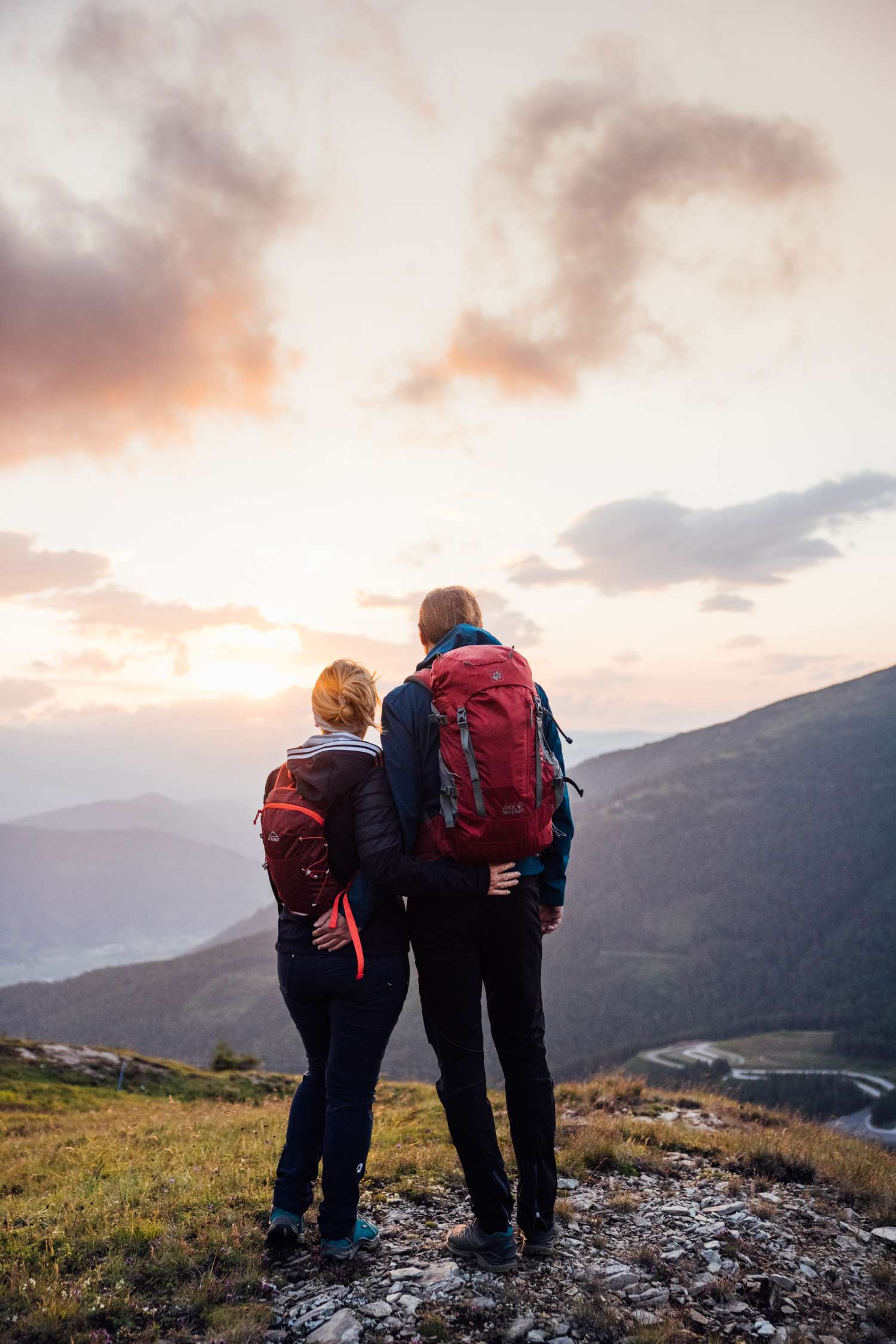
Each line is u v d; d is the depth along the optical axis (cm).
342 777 299
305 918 315
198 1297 291
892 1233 390
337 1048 314
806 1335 286
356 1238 333
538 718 303
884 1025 18738
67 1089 2317
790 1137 646
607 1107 787
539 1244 327
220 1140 694
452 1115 310
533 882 319
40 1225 386
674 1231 371
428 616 355
